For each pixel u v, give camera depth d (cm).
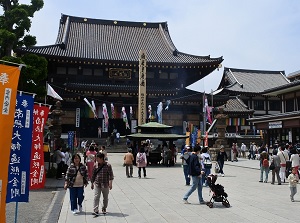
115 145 5500
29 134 958
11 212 1317
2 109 786
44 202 1534
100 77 6259
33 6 2498
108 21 7600
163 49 7044
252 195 1656
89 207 1392
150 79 6425
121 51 6781
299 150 2755
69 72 6172
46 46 6147
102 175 1223
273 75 10106
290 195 1554
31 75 2314
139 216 1191
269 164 2316
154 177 2444
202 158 1942
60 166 2342
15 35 2317
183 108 6191
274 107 8881
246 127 7569
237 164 3556
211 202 1345
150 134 3494
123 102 6125
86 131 6159
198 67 6238
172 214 1220
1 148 777
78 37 6988
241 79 9506
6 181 777
